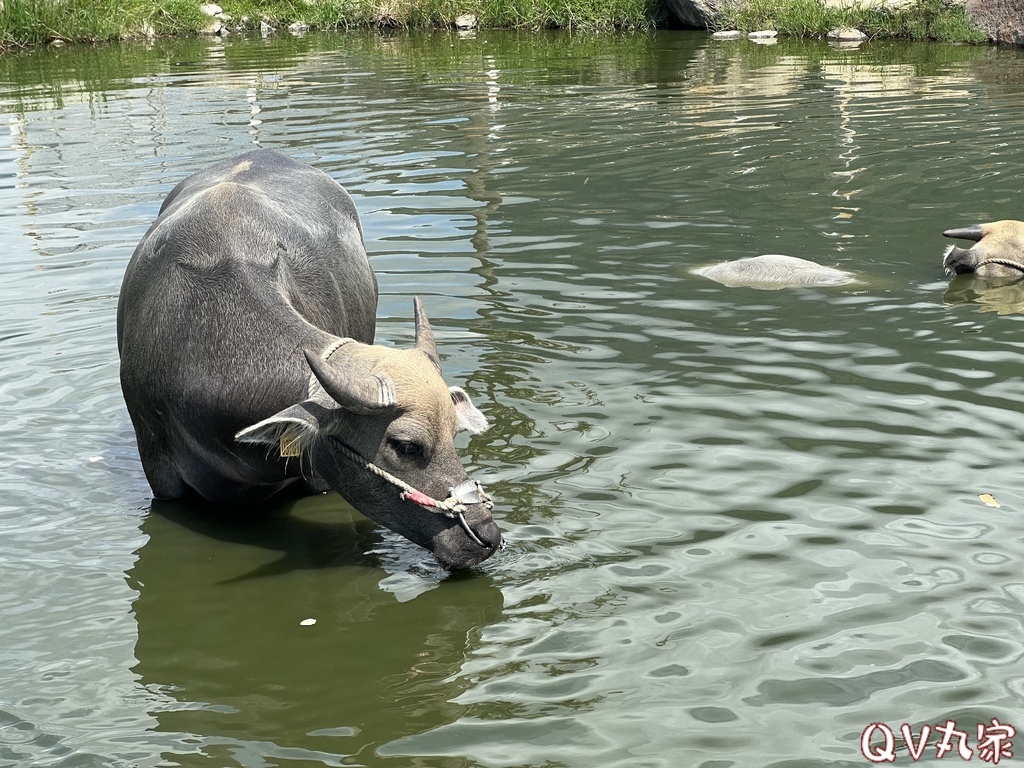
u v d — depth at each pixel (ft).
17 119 54.60
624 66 68.18
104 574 18.97
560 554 18.78
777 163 43.42
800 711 14.71
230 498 21.24
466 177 42.24
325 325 20.94
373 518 18.72
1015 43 74.02
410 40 84.84
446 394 18.16
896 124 49.29
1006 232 32.12
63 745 14.55
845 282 31.14
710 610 17.04
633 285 31.07
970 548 18.37
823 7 81.56
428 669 16.06
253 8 97.04
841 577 17.74
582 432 22.80
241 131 50.37
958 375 24.95
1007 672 15.31
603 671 15.74
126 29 89.35
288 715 15.12
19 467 22.30
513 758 14.03
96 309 29.78
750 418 23.18
